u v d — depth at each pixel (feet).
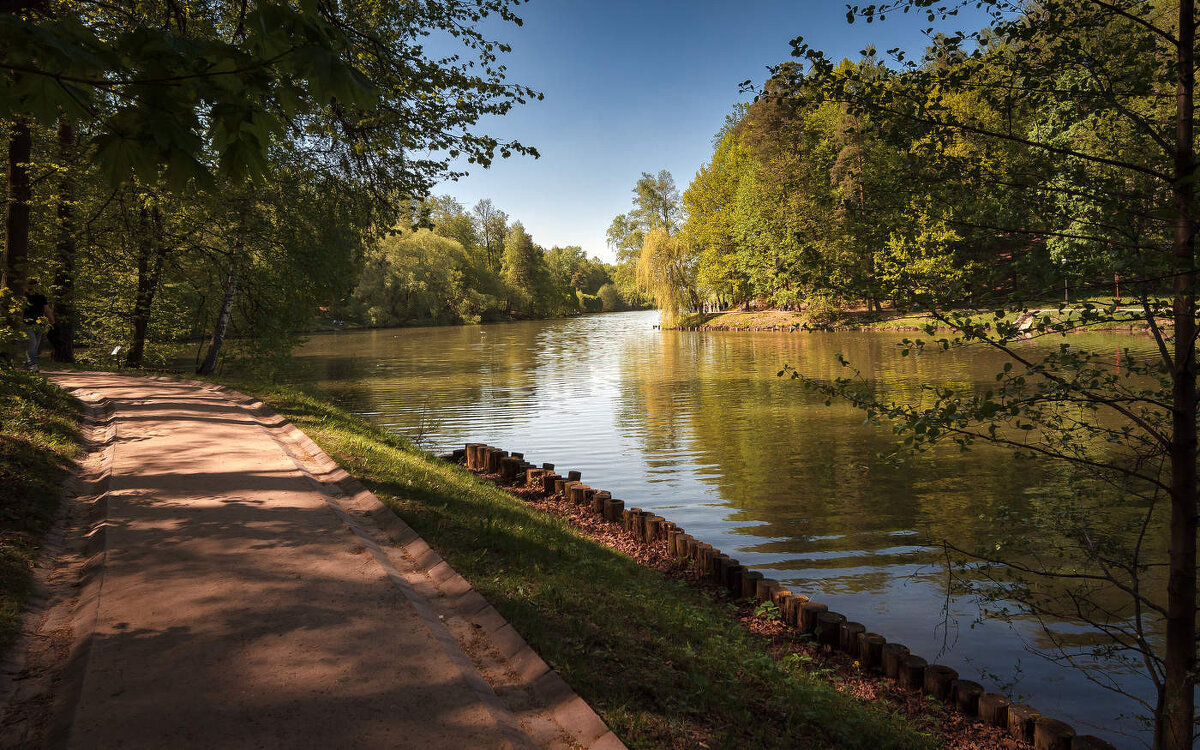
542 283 365.20
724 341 168.04
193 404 41.22
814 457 50.52
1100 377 14.29
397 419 71.31
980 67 15.93
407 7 35.22
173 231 61.62
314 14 9.43
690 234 240.12
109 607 13.92
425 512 23.04
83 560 16.99
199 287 77.05
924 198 16.24
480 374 112.47
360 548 17.67
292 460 27.40
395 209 39.04
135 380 53.52
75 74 8.85
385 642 12.79
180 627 13.10
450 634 13.98
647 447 56.39
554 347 168.14
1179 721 13.87
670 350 149.07
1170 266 13.35
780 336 172.86
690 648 17.03
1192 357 13.55
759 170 180.96
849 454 50.90
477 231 368.48
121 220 52.80
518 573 18.85
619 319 341.21
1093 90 15.69
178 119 9.43
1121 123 15.96
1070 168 15.14
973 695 17.56
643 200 283.79
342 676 11.51
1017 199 15.55
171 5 25.14
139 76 9.01
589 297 465.88
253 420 37.58
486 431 64.64
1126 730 18.20
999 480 42.19
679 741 11.55
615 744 10.35
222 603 14.20
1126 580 26.81
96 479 24.18
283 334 80.38
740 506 39.63
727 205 224.53
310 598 14.57
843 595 27.27
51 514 19.67
